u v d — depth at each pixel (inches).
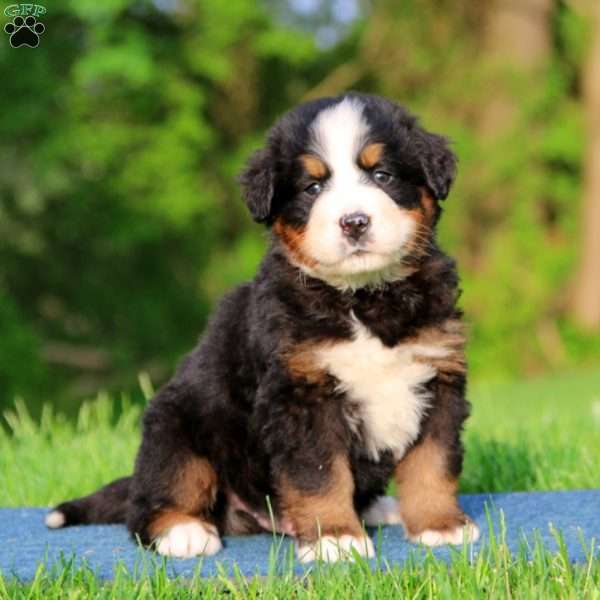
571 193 1027.3
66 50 960.3
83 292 1021.8
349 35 1117.7
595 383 759.7
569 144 995.9
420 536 214.8
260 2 1038.4
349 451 217.6
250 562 206.2
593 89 992.2
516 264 989.2
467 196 975.6
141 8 976.3
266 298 221.9
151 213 986.7
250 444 224.7
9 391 719.7
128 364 987.3
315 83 1122.7
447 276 226.1
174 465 226.7
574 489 287.7
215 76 1011.9
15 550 220.7
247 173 237.0
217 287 1040.2
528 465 317.7
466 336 224.8
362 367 215.5
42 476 323.3
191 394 230.2
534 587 177.9
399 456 224.2
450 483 220.4
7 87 929.5
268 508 228.8
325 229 216.5
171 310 1043.3
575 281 1012.5
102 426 384.5
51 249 996.6
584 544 194.7
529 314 985.5
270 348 215.3
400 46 1036.5
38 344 794.2
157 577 187.5
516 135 979.3
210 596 184.1
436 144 234.7
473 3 1017.5
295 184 227.9
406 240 220.1
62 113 954.1
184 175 994.1
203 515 229.3
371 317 217.2
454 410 221.5
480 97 995.9
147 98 990.4
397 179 227.1
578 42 1021.8
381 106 233.9
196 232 1036.5
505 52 983.0
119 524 249.6
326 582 183.5
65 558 207.3
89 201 981.2
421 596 183.3
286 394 213.2
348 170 225.1
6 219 933.2
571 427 383.6
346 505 211.8
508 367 976.3
